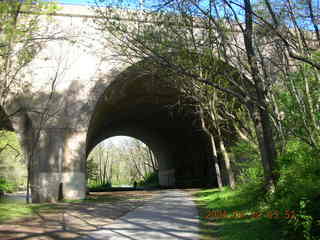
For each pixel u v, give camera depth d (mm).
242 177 18781
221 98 20469
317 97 10117
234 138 24969
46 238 8461
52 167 21906
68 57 22297
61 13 21438
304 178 9180
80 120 22438
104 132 46312
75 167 22109
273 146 11617
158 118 43625
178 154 50156
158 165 55156
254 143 17781
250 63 11117
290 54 7609
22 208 14734
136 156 74875
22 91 21875
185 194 26406
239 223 9719
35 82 22141
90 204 18328
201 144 45375
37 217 12555
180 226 10148
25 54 17406
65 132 22281
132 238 8289
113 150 80188
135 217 12461
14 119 22031
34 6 14555
